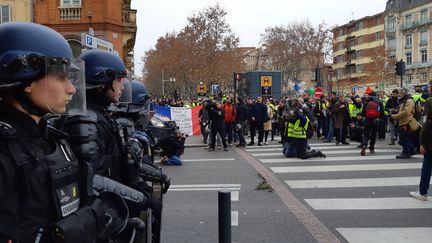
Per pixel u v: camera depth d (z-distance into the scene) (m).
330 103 17.56
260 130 16.66
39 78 1.75
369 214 6.36
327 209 6.68
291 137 12.55
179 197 7.68
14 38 1.72
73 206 1.79
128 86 3.76
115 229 2.09
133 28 28.34
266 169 10.60
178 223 6.03
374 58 77.81
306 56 81.81
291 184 8.66
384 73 75.38
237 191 8.11
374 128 12.88
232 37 59.31
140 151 2.93
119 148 2.76
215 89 37.66
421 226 5.74
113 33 25.20
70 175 1.80
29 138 1.71
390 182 8.62
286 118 12.99
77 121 2.15
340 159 11.98
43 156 1.71
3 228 1.54
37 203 1.63
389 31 84.44
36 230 1.62
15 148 1.59
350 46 100.69
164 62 70.44
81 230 1.72
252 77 29.44
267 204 7.05
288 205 6.96
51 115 1.87
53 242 1.65
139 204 2.44
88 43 9.45
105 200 2.11
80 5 24.75
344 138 16.06
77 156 2.07
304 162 11.61
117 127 2.78
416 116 11.64
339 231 5.58
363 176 9.31
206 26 57.56
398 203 6.96
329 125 17.28
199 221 6.12
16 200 1.58
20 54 1.70
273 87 29.89
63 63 1.81
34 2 25.34
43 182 1.66
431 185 8.36
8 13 24.53
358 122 16.19
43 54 1.75
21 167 1.58
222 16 57.84
